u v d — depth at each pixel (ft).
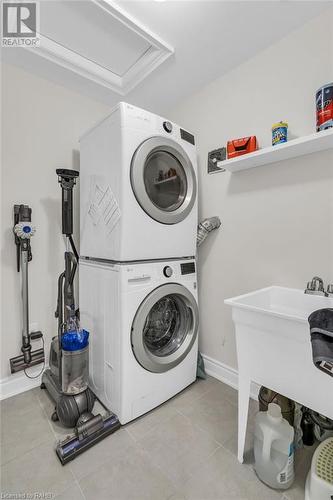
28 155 5.20
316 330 2.36
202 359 5.70
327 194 3.87
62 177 4.93
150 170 4.43
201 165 5.84
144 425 4.13
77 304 5.81
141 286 4.12
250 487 3.10
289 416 3.71
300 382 2.78
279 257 4.49
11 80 4.93
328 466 2.91
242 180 5.01
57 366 4.66
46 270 5.51
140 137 4.03
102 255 4.48
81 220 5.27
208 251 5.76
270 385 3.06
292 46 4.19
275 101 4.45
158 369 4.39
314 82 3.96
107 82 5.57
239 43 4.45
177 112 6.40
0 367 4.91
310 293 3.81
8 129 4.92
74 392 4.11
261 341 3.06
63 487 3.10
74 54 4.85
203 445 3.74
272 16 3.91
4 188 4.90
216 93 5.47
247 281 5.01
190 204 4.97
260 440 3.24
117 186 3.97
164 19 4.00
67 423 3.96
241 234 5.08
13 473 3.27
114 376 4.13
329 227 3.88
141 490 3.07
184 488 3.09
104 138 4.31
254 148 4.42
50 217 5.54
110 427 3.90
